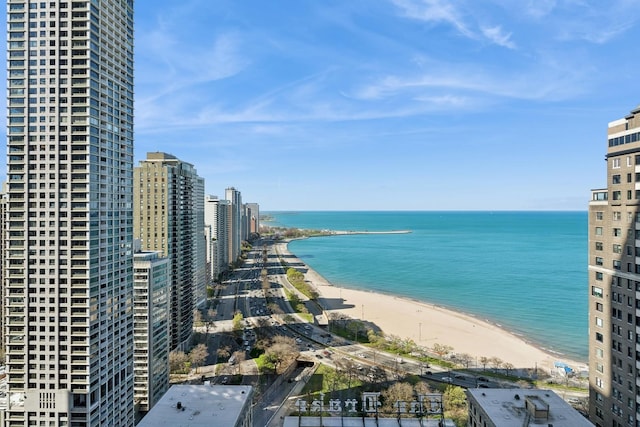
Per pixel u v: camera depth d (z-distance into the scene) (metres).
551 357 189.88
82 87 104.81
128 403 121.12
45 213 103.62
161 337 145.00
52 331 102.62
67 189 103.62
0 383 119.88
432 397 90.00
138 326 135.12
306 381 155.25
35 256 103.31
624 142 93.31
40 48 104.44
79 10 104.88
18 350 102.62
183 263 191.25
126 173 121.75
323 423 86.56
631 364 90.12
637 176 89.81
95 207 106.75
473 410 87.44
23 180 103.88
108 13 113.00
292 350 180.88
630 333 90.69
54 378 102.19
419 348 195.88
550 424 76.19
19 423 102.19
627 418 90.94
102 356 108.38
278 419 128.38
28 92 104.44
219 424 75.88
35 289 103.19
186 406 82.25
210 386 90.94
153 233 177.50
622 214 93.56
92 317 104.56
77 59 104.75
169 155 196.38
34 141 104.31
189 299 197.75
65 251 103.12
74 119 104.81
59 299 102.62
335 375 159.75
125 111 121.06
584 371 172.62
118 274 116.56
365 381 152.62
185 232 194.12
